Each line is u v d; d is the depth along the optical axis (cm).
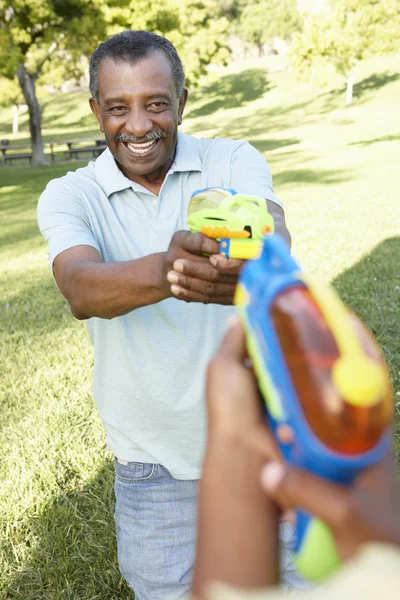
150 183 207
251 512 50
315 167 1625
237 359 56
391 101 3441
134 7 2256
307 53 2052
